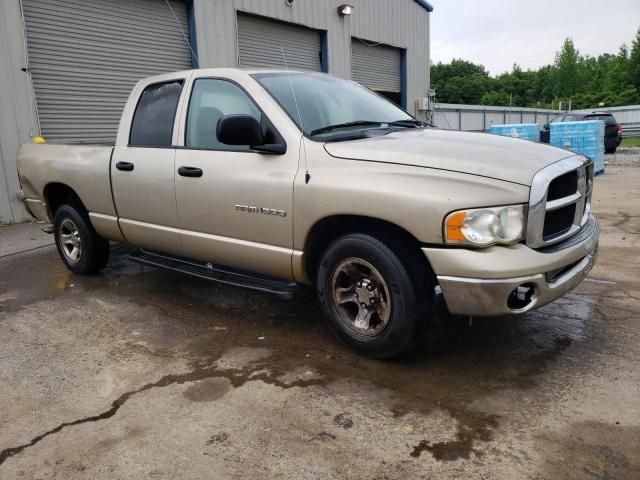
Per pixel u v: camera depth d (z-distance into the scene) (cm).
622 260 548
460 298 291
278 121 360
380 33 1673
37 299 484
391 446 253
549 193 303
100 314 441
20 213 873
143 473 241
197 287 502
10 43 846
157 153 429
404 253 309
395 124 411
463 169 296
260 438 263
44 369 346
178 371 336
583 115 2225
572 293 451
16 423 285
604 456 240
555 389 298
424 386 307
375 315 334
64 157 516
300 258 351
